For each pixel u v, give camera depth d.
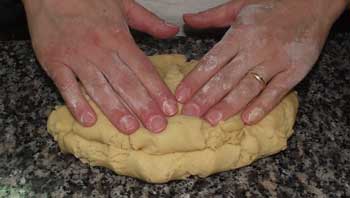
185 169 0.46
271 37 0.49
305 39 0.50
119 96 0.46
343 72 0.59
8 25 0.73
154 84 0.46
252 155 0.48
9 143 0.50
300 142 0.51
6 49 0.60
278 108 0.50
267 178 0.48
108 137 0.46
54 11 0.50
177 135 0.45
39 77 0.57
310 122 0.53
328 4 0.52
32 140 0.51
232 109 0.47
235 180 0.48
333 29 0.74
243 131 0.48
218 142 0.46
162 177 0.46
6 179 0.47
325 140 0.52
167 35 0.53
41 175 0.48
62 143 0.48
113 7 0.51
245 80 0.47
